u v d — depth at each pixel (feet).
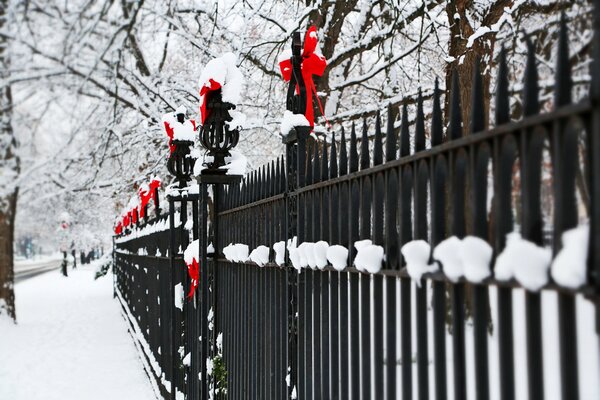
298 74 12.60
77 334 50.37
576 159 5.11
